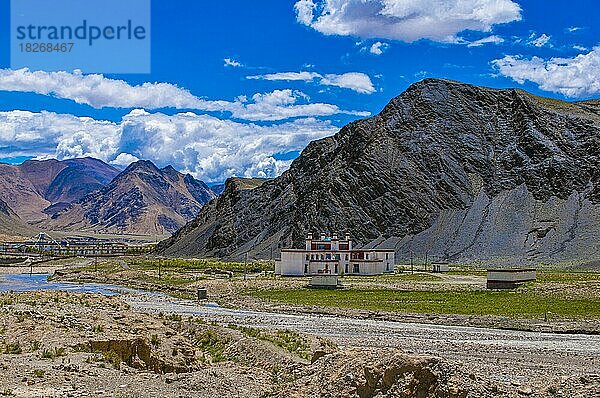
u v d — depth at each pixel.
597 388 29.00
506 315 78.50
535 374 42.75
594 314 78.12
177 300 101.12
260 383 32.56
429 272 160.38
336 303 94.19
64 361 33.91
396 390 24.41
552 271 156.12
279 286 122.00
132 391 29.33
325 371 27.73
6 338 38.78
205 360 42.09
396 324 73.19
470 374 26.14
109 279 151.50
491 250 196.88
